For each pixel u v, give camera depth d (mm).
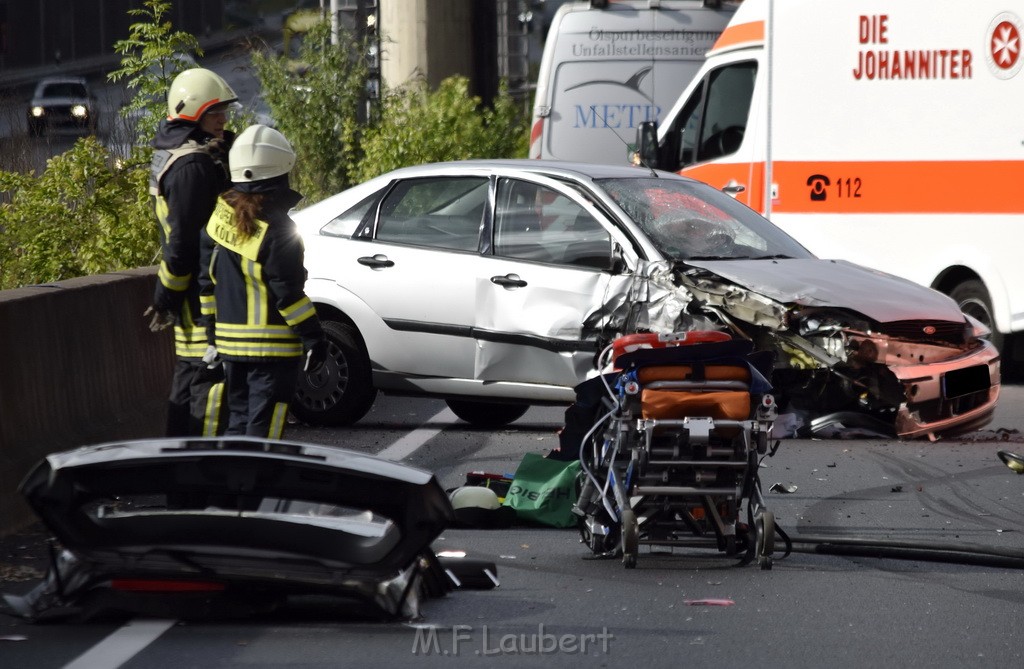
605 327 36625
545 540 27438
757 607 22625
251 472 20828
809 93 52500
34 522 27547
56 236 47094
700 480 25047
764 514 25047
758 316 35938
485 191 39469
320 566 20906
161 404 34438
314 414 40469
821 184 52375
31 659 19062
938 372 37406
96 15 154500
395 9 104312
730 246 38625
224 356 26953
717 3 71438
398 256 39750
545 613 22078
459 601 22750
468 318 38562
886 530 28422
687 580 24375
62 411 29484
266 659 19281
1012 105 49969
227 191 26766
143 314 34031
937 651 20281
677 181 40406
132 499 28984
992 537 27797
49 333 29172
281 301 26375
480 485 30078
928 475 34062
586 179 38500
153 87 52969
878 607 22672
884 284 38438
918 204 51156
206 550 20828
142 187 48125
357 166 78062
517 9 114000
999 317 50281
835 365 36438
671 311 36000
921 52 51000
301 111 79062
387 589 21000
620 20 71250
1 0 147375
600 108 71438
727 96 55594
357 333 40156
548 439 39000
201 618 21016
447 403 42469
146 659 19141
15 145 58969
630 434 25203
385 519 23031
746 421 24781
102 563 20562
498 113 91812
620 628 21266
